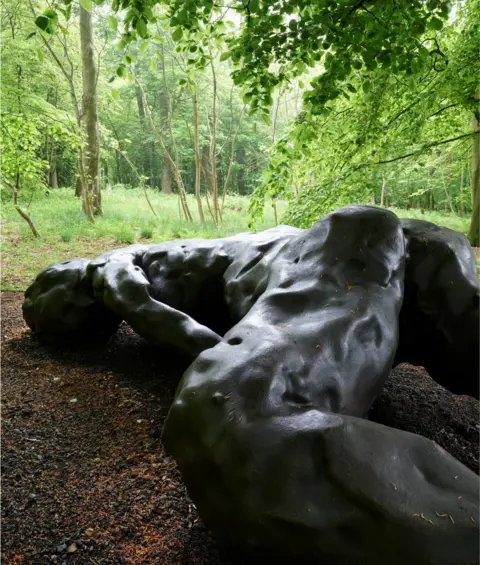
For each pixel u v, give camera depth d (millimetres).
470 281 3016
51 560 2189
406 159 6172
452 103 6004
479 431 3377
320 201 5645
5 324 5539
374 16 3314
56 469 2895
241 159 30016
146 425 3408
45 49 12508
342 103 5828
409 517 1452
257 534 1606
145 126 26922
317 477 1593
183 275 4035
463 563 1383
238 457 1700
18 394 3877
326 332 2174
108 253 4609
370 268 2658
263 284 3188
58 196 17625
